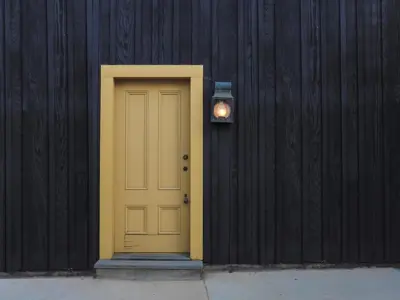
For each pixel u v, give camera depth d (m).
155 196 4.94
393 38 4.96
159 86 4.96
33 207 4.87
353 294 4.12
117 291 4.24
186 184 4.95
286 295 4.09
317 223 4.95
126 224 4.94
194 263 4.65
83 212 4.87
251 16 4.95
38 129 4.89
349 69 4.99
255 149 4.93
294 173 4.95
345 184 4.96
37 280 4.68
